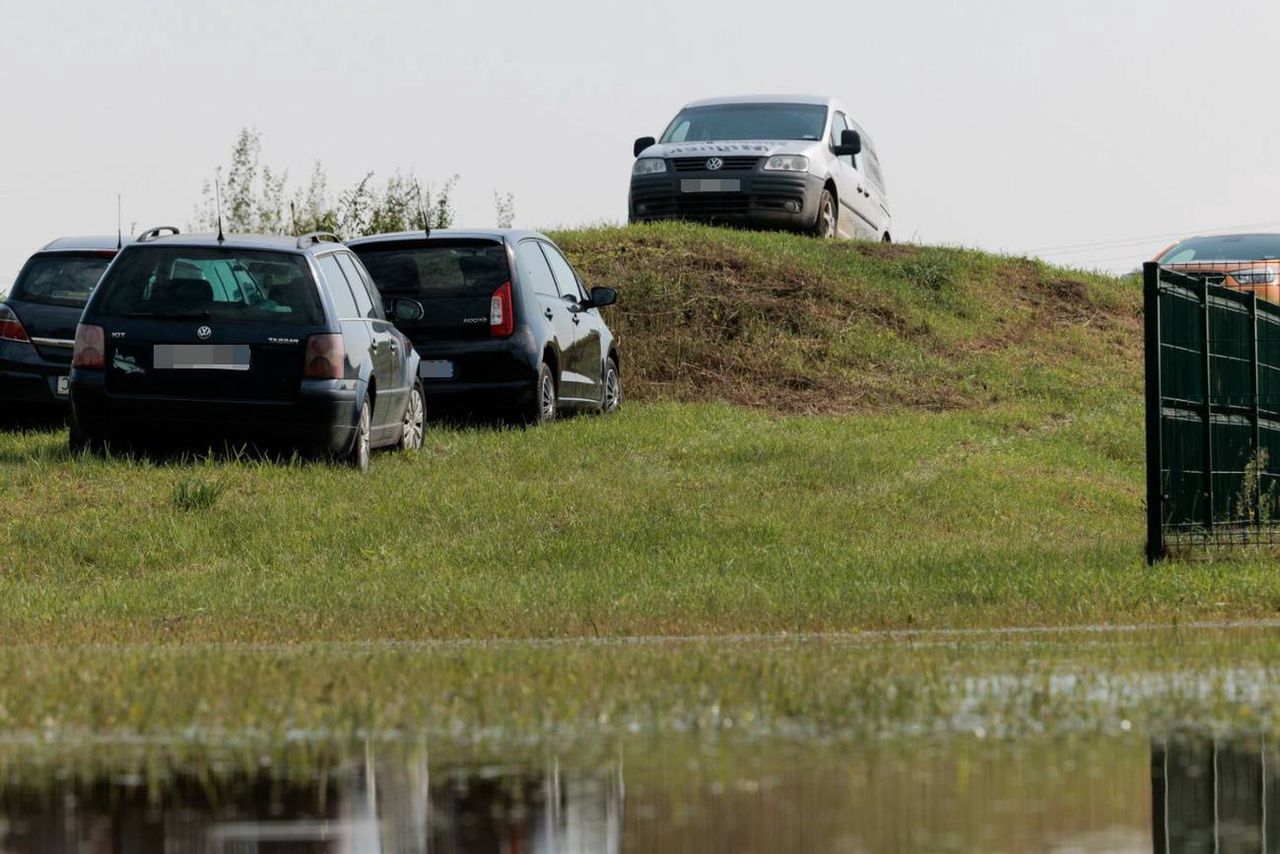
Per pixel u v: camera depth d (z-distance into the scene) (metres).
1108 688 21.23
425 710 19.56
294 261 52.59
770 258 90.38
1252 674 22.92
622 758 15.89
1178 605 34.66
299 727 18.41
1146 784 14.15
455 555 43.16
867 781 14.37
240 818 13.15
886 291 90.44
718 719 18.59
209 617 34.75
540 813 13.15
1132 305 99.88
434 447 59.06
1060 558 41.97
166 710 19.70
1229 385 45.59
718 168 98.12
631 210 101.12
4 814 13.41
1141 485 63.97
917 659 25.41
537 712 19.28
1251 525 46.03
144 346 51.88
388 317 59.78
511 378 61.97
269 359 51.59
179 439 52.16
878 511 50.97
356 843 12.12
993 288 96.88
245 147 117.12
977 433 69.56
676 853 11.35
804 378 79.00
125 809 13.57
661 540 45.22
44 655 27.78
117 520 45.56
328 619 33.69
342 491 49.59
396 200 112.88
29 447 55.53
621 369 79.44
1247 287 79.19
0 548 43.44
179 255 52.69
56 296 63.31
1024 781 14.32
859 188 107.69
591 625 32.25
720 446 59.50
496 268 62.62
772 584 38.12
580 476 53.88
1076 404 78.81
